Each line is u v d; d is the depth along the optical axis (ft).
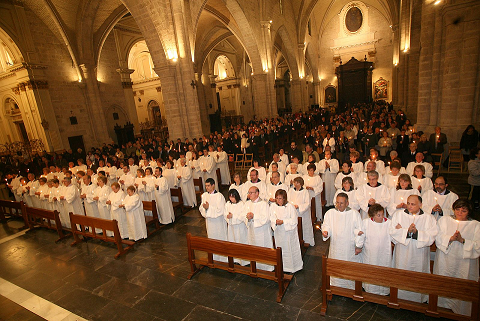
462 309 12.41
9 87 62.08
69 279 19.58
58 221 26.30
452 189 27.68
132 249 23.09
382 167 25.77
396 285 12.41
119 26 77.41
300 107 113.91
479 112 33.24
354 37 122.52
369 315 13.70
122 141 77.36
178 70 48.80
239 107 131.85
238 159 50.24
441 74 36.11
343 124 52.65
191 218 28.84
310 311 14.40
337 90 129.59
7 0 53.16
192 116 50.75
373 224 14.47
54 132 60.49
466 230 12.75
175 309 15.49
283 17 94.89
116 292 17.57
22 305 17.16
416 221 13.94
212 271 18.94
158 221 26.68
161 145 50.52
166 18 46.55
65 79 63.31
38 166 50.47
